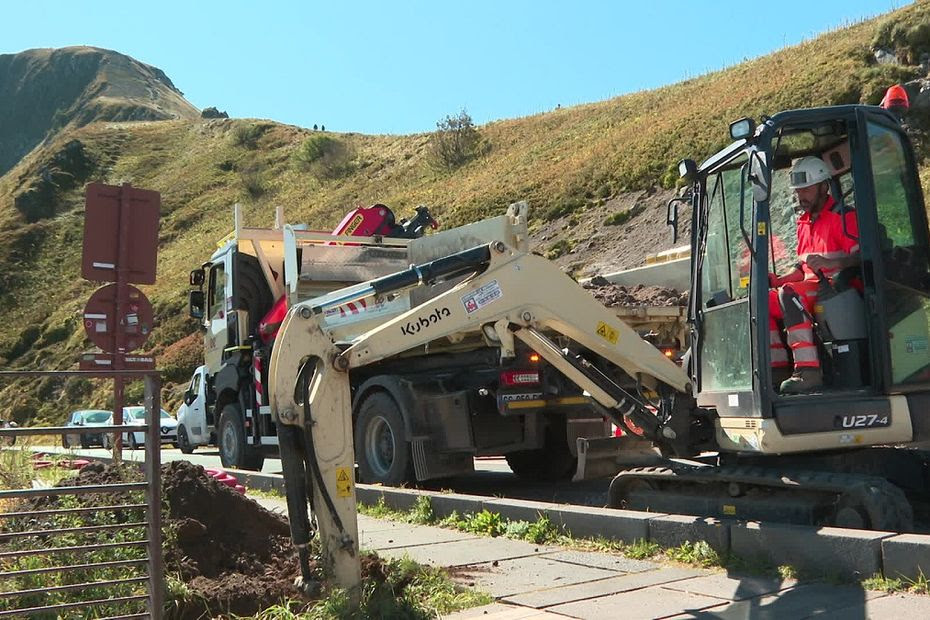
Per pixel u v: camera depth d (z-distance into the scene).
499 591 5.53
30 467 8.83
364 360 6.07
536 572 6.02
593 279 12.87
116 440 6.46
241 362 13.59
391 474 10.46
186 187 76.31
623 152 37.16
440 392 10.30
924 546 5.03
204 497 5.89
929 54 28.53
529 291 6.77
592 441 10.21
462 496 8.32
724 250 6.92
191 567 5.37
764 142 6.25
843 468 6.71
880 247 6.45
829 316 6.54
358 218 13.71
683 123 36.16
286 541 6.05
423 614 4.92
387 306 10.53
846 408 6.28
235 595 5.05
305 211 59.81
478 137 58.59
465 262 6.57
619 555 6.47
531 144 52.12
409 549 6.91
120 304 9.48
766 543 5.82
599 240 30.53
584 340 6.94
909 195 6.70
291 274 12.41
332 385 5.36
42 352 54.84
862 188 6.46
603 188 34.75
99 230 9.46
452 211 42.53
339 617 4.84
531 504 7.61
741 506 6.67
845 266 6.58
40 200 79.50
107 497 5.71
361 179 63.12
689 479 7.00
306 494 5.34
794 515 6.32
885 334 6.35
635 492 7.61
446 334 6.43
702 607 5.00
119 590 4.77
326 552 5.22
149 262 9.69
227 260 14.12
